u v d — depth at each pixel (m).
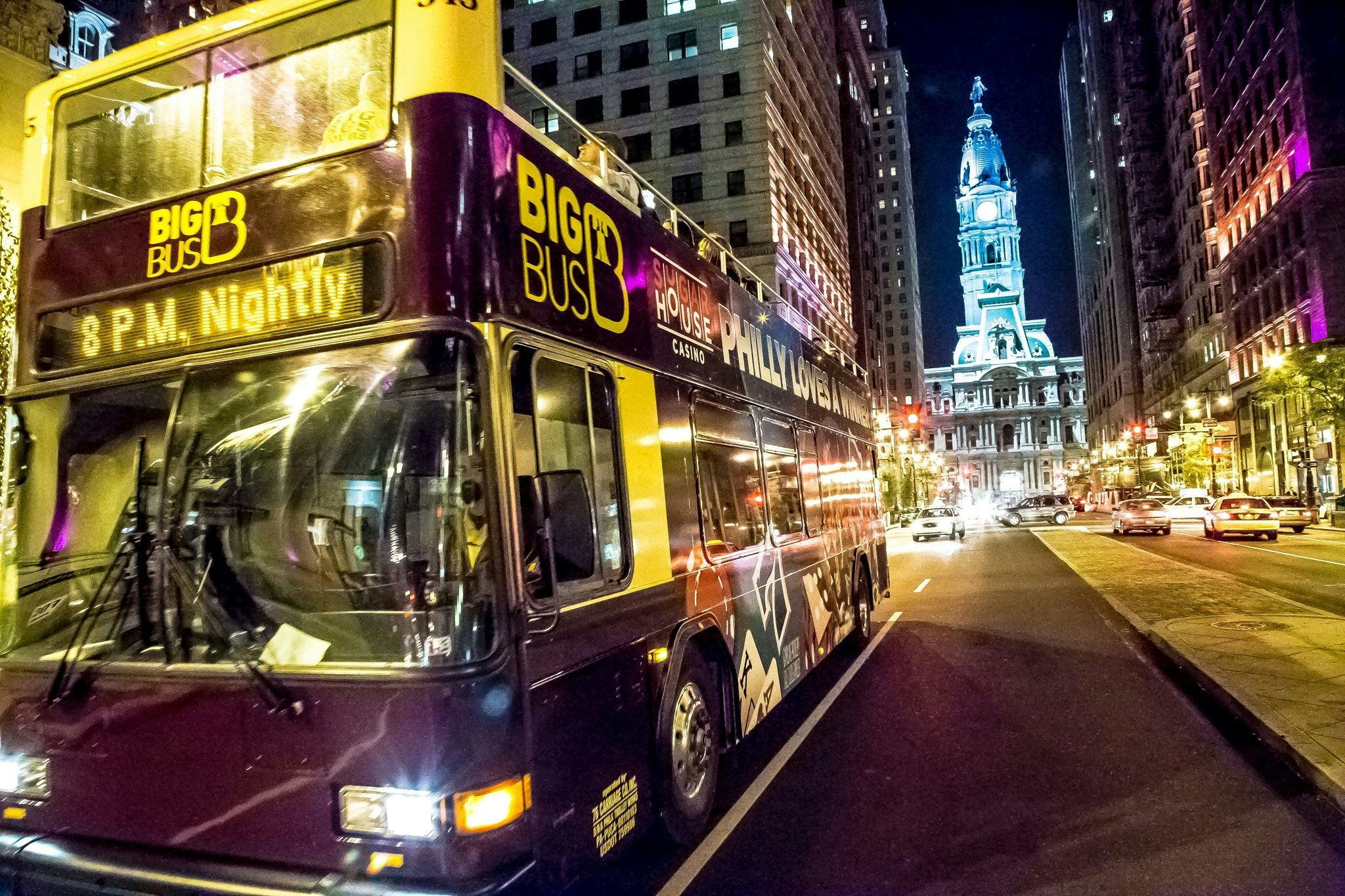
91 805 3.40
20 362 3.91
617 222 4.53
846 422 10.43
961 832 4.87
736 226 48.81
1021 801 5.33
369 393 3.17
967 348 183.38
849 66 90.44
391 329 3.12
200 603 3.23
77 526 3.66
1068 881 4.21
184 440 3.39
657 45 50.47
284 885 2.94
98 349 3.72
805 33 63.22
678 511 4.85
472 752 2.93
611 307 4.30
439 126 3.28
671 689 4.46
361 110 3.49
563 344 3.77
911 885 4.21
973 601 15.27
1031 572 20.53
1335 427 38.06
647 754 4.21
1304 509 34.22
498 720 3.00
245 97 3.76
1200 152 69.94
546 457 3.62
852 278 88.06
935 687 8.51
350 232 3.30
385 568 3.06
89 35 16.66
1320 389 37.09
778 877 4.32
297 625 3.14
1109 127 112.69
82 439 3.71
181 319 3.54
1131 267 108.94
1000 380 170.00
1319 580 16.28
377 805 2.94
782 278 50.66
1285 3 48.94
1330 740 5.93
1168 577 17.62
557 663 3.40
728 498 5.81
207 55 3.85
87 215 4.03
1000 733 6.83
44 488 3.73
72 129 4.12
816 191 64.19
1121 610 12.90
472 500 3.05
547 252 3.75
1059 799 5.36
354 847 2.96
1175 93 78.12
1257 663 8.40
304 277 3.33
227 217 3.52
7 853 3.34
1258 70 53.47
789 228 53.25
